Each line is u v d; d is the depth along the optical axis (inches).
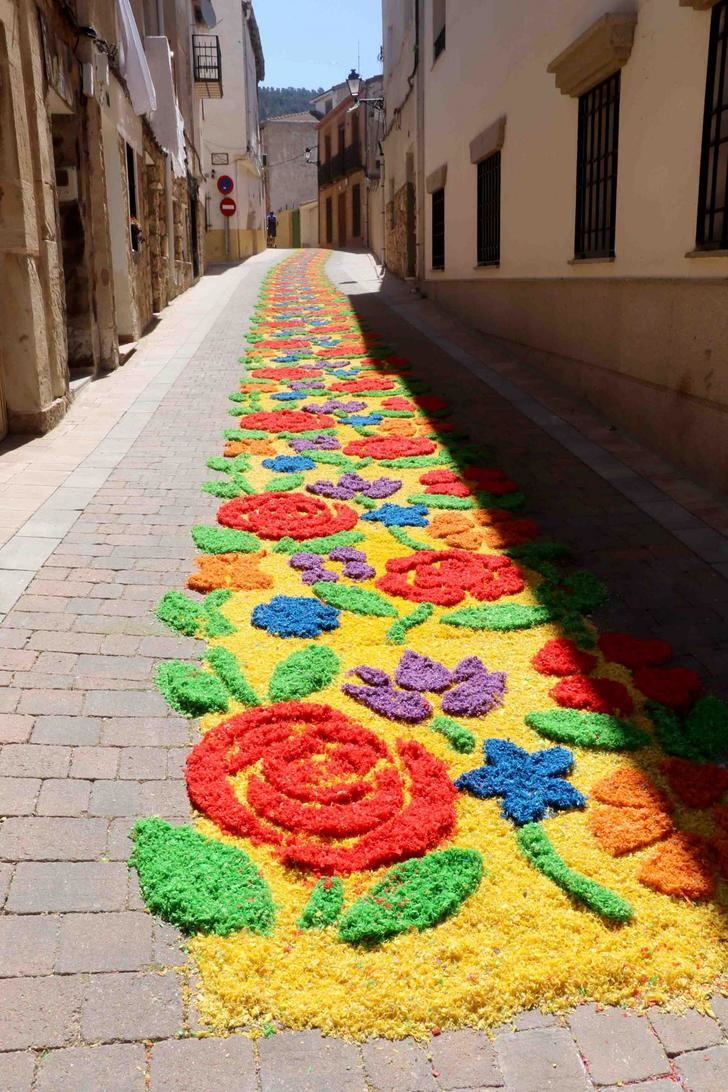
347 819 118.6
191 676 150.1
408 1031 90.8
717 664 162.6
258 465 284.2
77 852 111.6
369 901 105.2
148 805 121.1
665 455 280.5
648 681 153.6
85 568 193.5
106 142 465.1
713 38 237.1
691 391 261.1
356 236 1631.4
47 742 132.1
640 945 100.5
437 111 649.0
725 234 238.2
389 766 131.2
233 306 700.0
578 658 161.5
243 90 1301.7
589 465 280.7
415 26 725.3
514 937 101.4
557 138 369.7
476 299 530.9
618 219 306.8
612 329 318.3
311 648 163.2
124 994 93.0
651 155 278.1
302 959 97.9
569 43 346.0
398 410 359.3
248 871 109.4
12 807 118.3
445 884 107.2
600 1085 85.9
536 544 215.8
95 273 410.3
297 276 989.2
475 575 198.7
